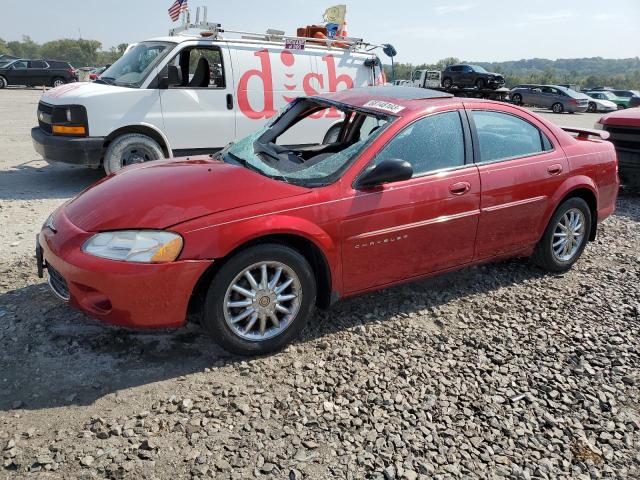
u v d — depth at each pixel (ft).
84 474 7.47
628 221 22.07
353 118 15.46
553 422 9.20
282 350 10.91
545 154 14.44
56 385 9.34
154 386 9.48
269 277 10.54
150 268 9.36
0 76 89.45
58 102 21.47
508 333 12.17
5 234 16.75
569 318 13.03
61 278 10.12
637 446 8.78
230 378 9.85
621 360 11.25
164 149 23.25
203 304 9.94
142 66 23.07
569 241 15.52
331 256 10.98
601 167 15.71
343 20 29.91
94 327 11.16
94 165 22.20
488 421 9.16
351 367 10.44
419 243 12.22
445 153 12.61
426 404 9.48
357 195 11.16
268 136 14.16
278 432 8.51
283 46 25.26
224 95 23.76
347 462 8.01
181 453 7.96
